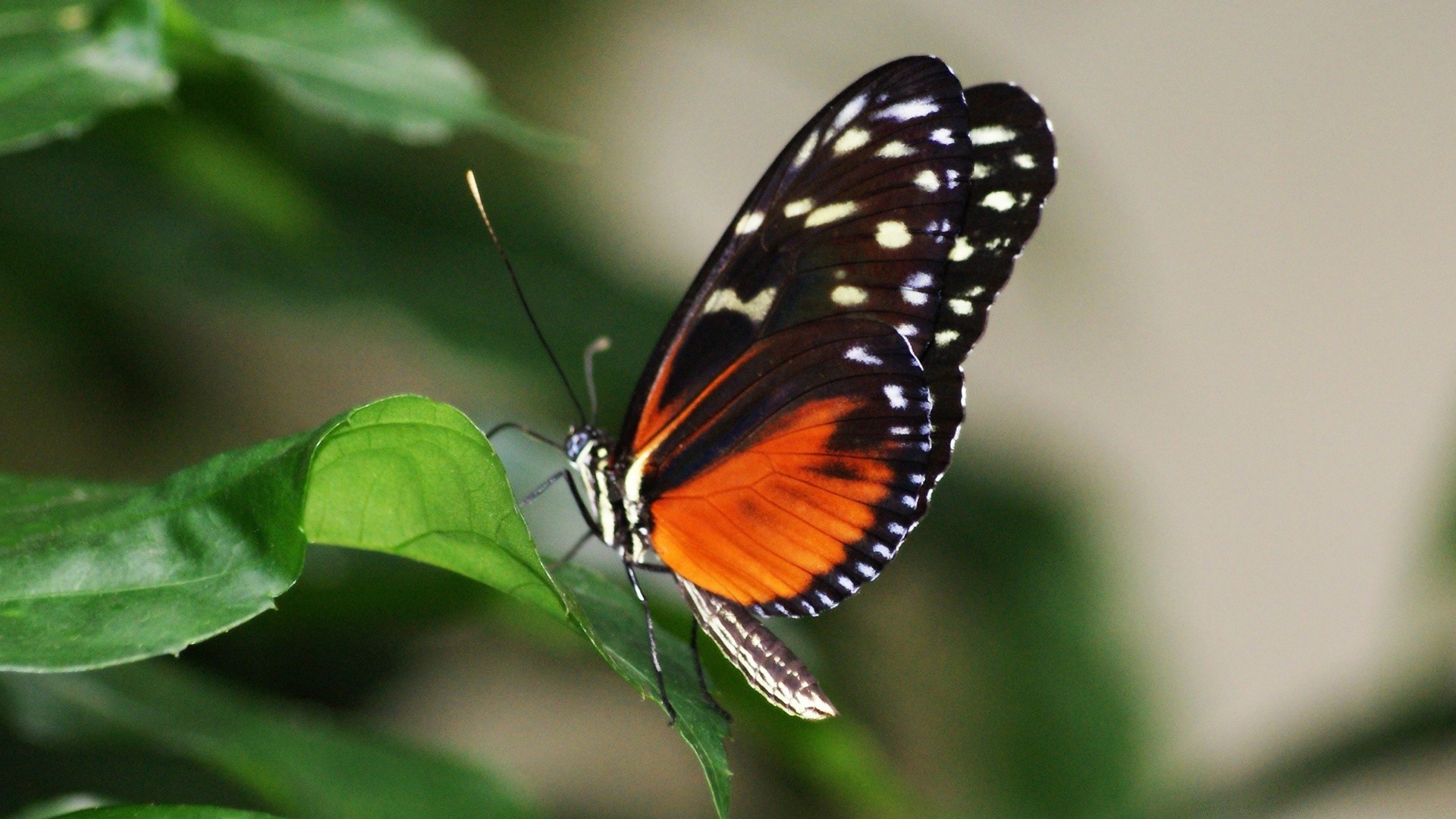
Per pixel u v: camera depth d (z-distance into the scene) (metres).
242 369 1.51
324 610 1.37
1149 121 2.43
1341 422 2.38
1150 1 2.42
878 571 1.34
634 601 1.34
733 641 1.33
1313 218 2.40
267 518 1.30
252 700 1.35
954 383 1.34
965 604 1.45
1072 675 1.45
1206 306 2.43
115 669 1.34
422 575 1.36
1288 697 2.34
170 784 1.35
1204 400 2.42
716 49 2.26
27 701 1.34
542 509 1.38
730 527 1.34
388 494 1.30
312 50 1.35
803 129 1.33
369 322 1.40
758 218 1.34
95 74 1.33
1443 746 1.41
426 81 1.35
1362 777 1.41
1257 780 1.42
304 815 1.33
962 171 1.33
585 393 1.40
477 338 1.40
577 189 1.64
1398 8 2.37
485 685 1.66
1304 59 2.40
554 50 1.64
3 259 1.41
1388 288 2.38
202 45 1.35
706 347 1.34
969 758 1.44
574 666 1.47
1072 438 2.38
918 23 1.79
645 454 1.34
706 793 1.80
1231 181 2.43
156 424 1.45
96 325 1.43
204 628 1.29
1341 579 2.36
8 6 1.34
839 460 1.34
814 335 1.34
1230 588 2.39
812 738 1.35
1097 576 1.46
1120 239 2.42
